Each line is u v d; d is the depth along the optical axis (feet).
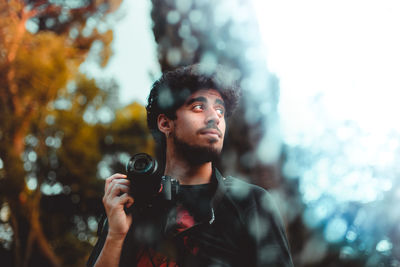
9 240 32.01
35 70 33.76
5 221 32.17
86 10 36.88
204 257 3.59
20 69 33.71
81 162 35.91
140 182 3.79
